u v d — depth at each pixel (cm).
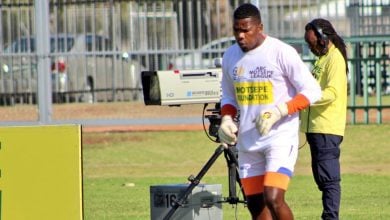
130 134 5216
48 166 2184
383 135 4931
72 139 2181
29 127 2189
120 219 2994
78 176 2181
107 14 5616
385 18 5366
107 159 4628
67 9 5566
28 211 2191
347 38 5284
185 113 5572
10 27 5428
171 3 5631
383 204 3234
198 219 2450
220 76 2531
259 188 2144
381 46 5481
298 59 2086
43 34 5184
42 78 5153
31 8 5409
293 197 3431
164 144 4941
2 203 2197
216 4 5594
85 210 3184
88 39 5594
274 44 2097
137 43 5641
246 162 2145
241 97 2122
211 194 2470
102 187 3797
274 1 5238
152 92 2533
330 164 2517
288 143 2089
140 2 5634
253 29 2084
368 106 5284
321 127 2508
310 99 2067
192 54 5550
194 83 2512
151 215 2502
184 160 4606
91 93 5794
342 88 2522
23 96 5531
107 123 5212
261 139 2102
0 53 5359
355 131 5022
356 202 3288
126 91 5766
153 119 5172
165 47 5634
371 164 4369
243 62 2111
